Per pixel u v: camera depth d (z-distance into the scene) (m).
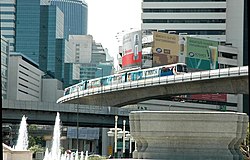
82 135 185.75
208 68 193.50
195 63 190.12
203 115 33.72
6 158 44.03
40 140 177.25
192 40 190.75
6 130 161.88
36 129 178.88
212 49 196.12
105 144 180.00
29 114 117.62
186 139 34.03
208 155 33.62
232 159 33.75
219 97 194.75
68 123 122.50
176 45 187.00
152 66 182.38
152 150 34.41
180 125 33.91
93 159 78.81
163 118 34.22
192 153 33.75
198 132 33.75
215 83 118.69
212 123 33.72
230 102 198.12
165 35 185.88
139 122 35.03
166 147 34.34
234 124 33.91
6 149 44.16
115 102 140.38
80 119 121.75
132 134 35.62
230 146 34.66
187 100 187.38
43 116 118.94
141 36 186.38
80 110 120.12
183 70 131.50
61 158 78.31
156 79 128.62
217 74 116.12
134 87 132.88
